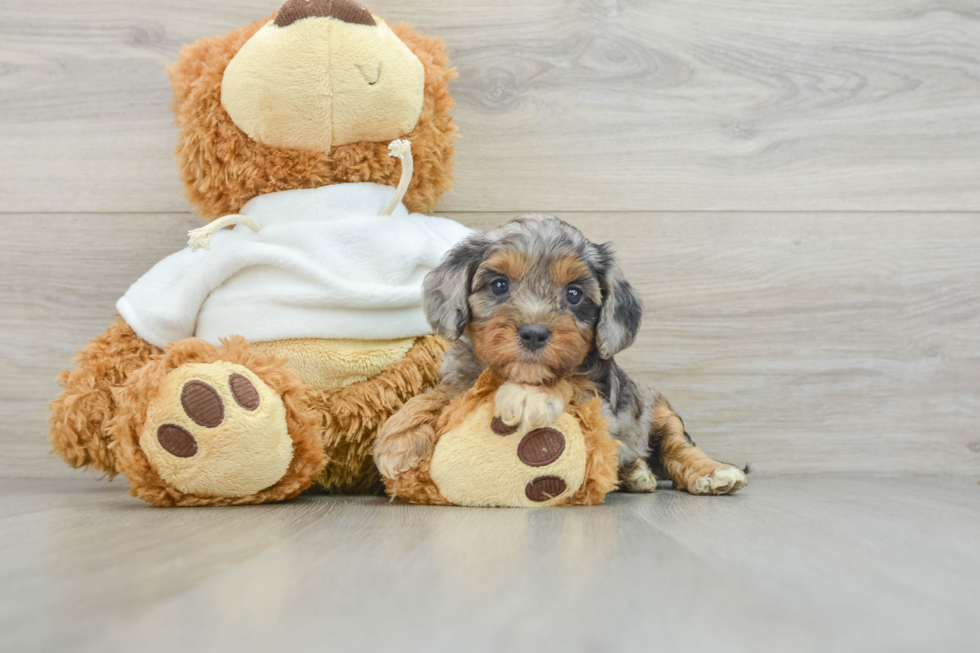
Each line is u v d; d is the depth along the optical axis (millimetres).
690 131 923
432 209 886
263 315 750
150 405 665
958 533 593
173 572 494
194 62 782
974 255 933
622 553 531
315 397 745
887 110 933
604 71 917
